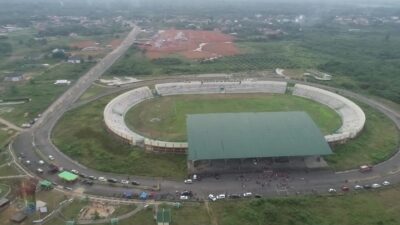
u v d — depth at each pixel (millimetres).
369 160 161125
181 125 199125
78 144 175875
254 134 163250
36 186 139750
